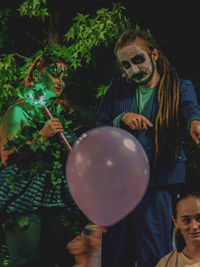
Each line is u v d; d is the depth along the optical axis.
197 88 6.71
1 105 6.40
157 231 3.62
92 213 2.86
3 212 3.56
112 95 3.89
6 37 7.06
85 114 4.42
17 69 6.54
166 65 3.73
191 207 3.28
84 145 2.86
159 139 3.63
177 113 3.65
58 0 7.07
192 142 5.71
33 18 7.54
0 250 4.77
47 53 3.80
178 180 3.64
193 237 3.28
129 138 2.88
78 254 3.63
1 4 7.08
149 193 3.62
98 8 7.01
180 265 3.34
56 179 3.55
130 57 3.64
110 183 2.76
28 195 3.57
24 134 3.55
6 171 3.62
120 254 3.75
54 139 3.68
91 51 6.38
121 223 3.71
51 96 3.75
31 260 3.54
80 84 6.81
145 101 3.72
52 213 3.66
